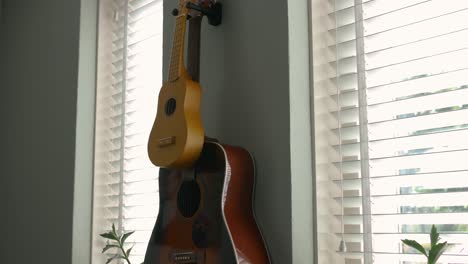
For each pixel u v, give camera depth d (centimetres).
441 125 131
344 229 146
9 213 264
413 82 136
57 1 250
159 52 212
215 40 169
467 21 129
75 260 217
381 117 142
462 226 129
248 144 153
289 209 139
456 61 130
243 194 144
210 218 139
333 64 154
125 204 218
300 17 152
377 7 146
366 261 139
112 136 230
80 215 222
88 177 227
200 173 145
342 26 152
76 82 230
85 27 234
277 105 147
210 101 168
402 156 135
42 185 243
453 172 126
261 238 142
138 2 226
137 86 219
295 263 138
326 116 152
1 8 300
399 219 135
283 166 143
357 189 145
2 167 276
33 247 243
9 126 276
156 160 151
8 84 283
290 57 146
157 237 153
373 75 144
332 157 151
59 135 237
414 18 139
